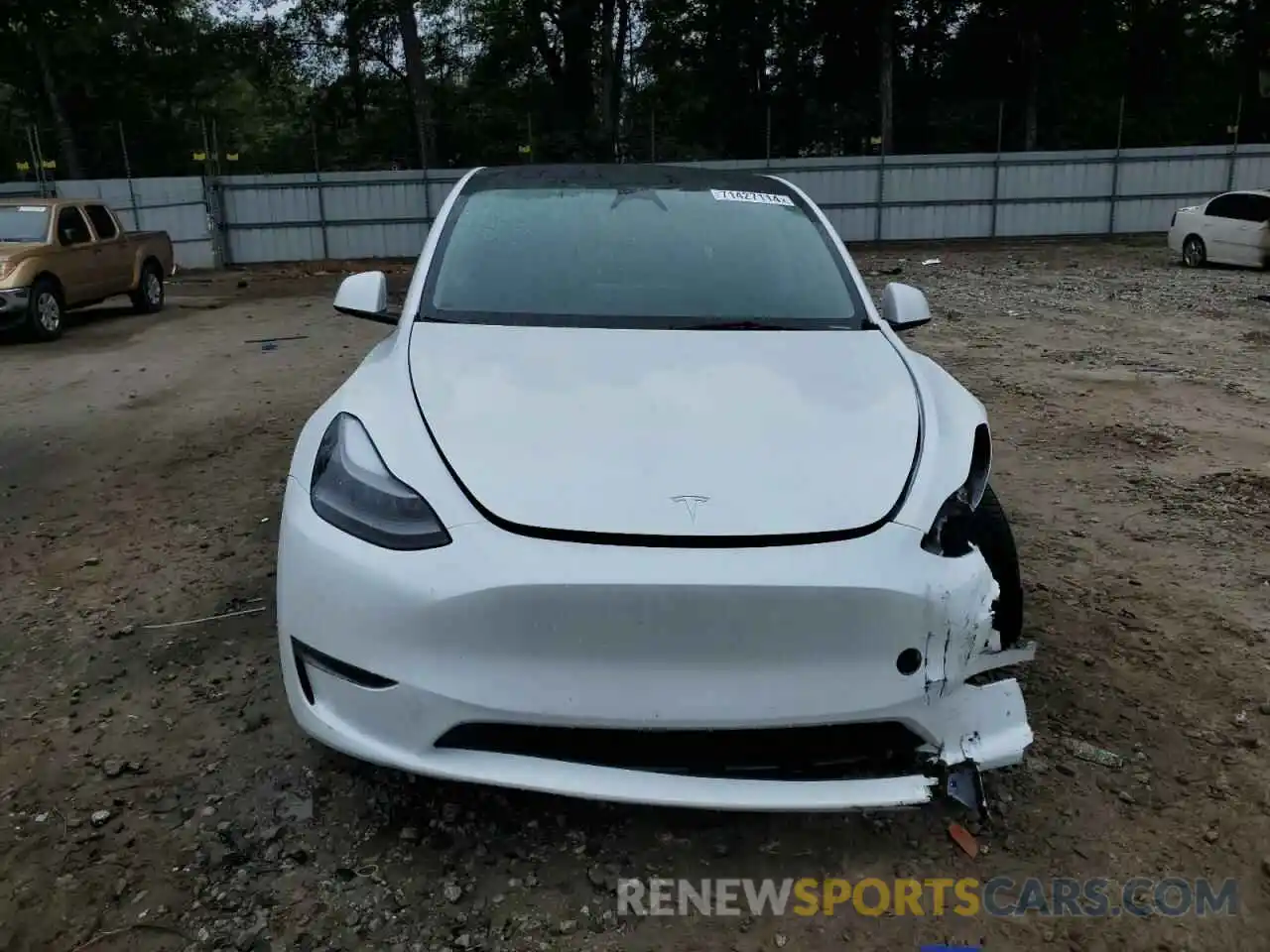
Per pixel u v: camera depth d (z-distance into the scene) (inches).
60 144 1248.2
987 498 109.7
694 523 90.6
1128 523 194.4
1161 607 155.1
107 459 242.2
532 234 143.1
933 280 748.0
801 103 1526.8
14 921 89.7
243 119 1417.3
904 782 91.5
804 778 91.4
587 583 86.2
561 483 94.0
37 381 354.6
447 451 97.8
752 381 112.0
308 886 94.6
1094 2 1454.2
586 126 1456.7
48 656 137.9
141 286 578.6
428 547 90.7
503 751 91.1
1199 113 1521.9
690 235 145.3
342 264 1045.8
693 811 105.7
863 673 89.3
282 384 339.3
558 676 87.7
